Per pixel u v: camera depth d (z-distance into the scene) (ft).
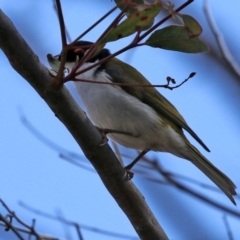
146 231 28.50
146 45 22.48
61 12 20.62
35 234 30.22
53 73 23.02
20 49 21.77
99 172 27.35
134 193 27.91
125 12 21.53
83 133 25.46
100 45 21.71
